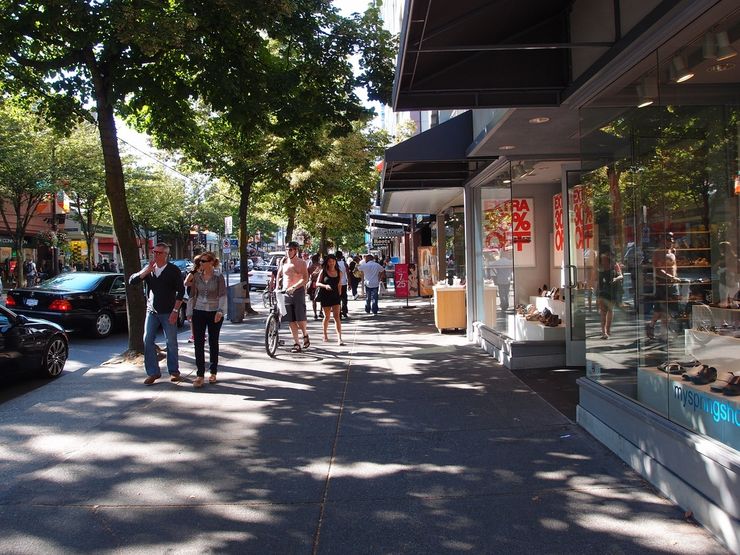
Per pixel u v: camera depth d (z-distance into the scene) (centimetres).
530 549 360
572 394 720
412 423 630
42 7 878
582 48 568
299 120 1148
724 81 470
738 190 528
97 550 373
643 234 510
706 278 512
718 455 355
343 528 397
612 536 371
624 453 493
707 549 349
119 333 1518
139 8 834
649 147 503
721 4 365
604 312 581
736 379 383
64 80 1072
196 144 1301
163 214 4062
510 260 943
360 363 989
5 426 659
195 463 527
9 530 402
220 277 834
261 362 1013
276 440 588
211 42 1009
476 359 992
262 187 2084
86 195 3131
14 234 2873
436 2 469
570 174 866
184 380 868
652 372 485
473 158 932
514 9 556
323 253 3172
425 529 391
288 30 1097
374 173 2442
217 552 368
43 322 929
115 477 497
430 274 2561
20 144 2331
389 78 1192
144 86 962
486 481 468
